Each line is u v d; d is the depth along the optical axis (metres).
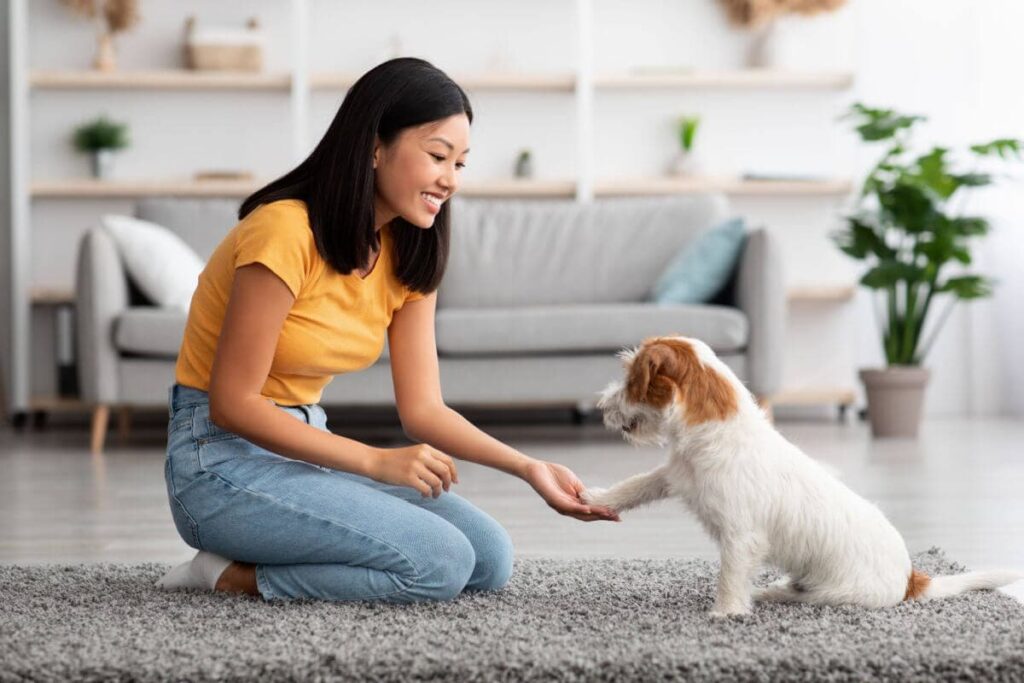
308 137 5.99
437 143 1.72
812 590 1.77
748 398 1.77
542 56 6.04
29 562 2.30
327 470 1.97
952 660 1.47
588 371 4.54
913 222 4.85
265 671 1.44
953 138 6.05
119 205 5.91
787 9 5.91
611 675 1.43
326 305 1.80
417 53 6.00
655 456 4.18
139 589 1.94
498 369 4.55
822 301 6.03
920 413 4.86
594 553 2.37
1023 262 5.81
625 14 6.05
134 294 4.75
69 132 5.87
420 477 1.72
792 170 6.09
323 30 5.96
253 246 1.71
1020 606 1.77
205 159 5.93
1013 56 5.78
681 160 5.91
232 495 1.80
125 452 4.48
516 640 1.58
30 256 5.87
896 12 6.05
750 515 1.70
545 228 5.29
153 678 1.42
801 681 1.43
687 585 1.97
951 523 2.72
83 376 4.46
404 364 1.99
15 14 5.58
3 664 1.47
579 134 5.81
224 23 5.93
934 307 6.13
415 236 1.87
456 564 1.81
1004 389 6.12
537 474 1.87
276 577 1.84
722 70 6.03
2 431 5.39
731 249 4.69
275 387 1.84
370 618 1.71
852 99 6.07
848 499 1.75
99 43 5.76
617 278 5.19
